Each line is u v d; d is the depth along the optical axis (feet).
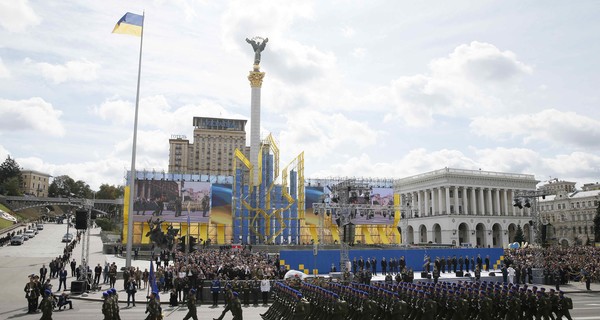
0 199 457.68
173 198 316.81
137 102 169.58
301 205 329.52
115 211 535.19
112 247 269.23
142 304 127.65
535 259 204.85
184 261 174.50
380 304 89.20
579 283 188.65
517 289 92.53
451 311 87.20
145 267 208.95
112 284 152.66
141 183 313.53
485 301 86.53
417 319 86.28
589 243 446.19
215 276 138.92
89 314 106.52
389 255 199.82
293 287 120.06
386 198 369.30
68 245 252.21
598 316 104.99
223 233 320.29
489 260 213.46
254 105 346.95
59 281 155.43
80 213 138.92
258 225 321.73
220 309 119.75
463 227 468.34
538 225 205.05
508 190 485.56
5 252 260.62
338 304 82.23
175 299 126.00
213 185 322.34
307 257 185.26
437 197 479.00
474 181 467.52
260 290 135.64
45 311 84.79
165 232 299.38
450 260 199.21
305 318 86.22
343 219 187.93
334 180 359.05
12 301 129.70
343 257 177.99
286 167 336.08
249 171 330.34
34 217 535.19
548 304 86.84
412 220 493.77
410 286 105.81
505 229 467.11
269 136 338.34
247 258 196.24
